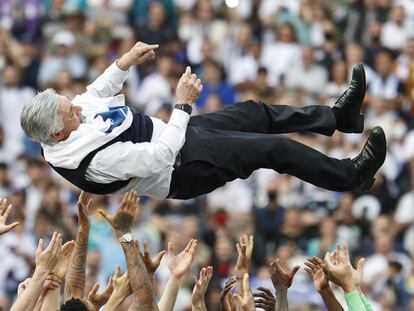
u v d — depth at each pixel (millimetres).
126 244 17547
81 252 18547
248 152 19516
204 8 51094
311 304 32812
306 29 50031
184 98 19062
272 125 20328
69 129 18688
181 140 18875
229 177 19609
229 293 18906
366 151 20016
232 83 48062
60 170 18906
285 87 48000
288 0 51531
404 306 38062
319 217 40469
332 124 20328
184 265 18609
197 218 39688
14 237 38188
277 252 37312
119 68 19969
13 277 37375
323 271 18422
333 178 19859
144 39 50156
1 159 45375
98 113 18969
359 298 18047
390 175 43469
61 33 49812
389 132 45688
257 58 49000
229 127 20062
